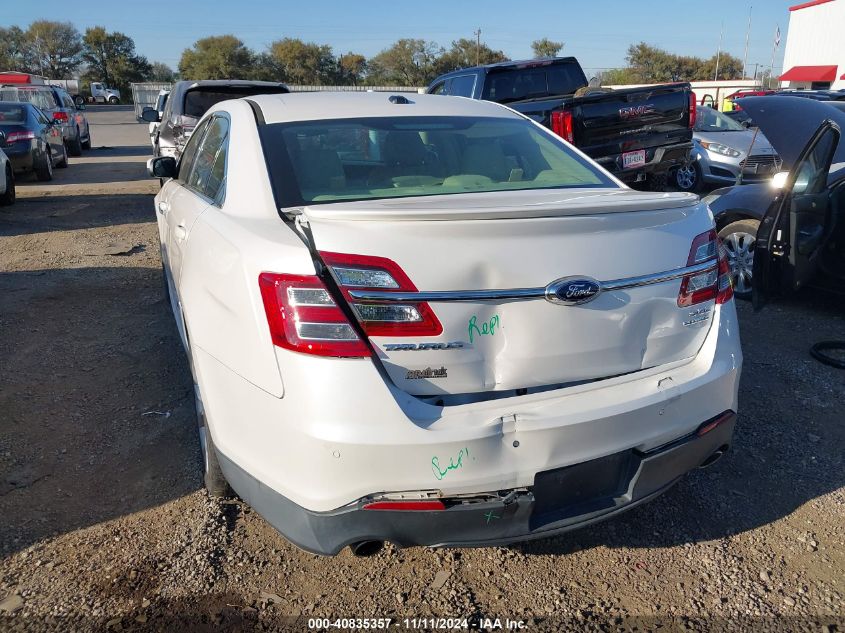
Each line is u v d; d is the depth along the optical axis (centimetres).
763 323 520
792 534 287
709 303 260
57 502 306
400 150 315
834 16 3644
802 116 485
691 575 266
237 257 241
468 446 214
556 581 263
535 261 225
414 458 212
